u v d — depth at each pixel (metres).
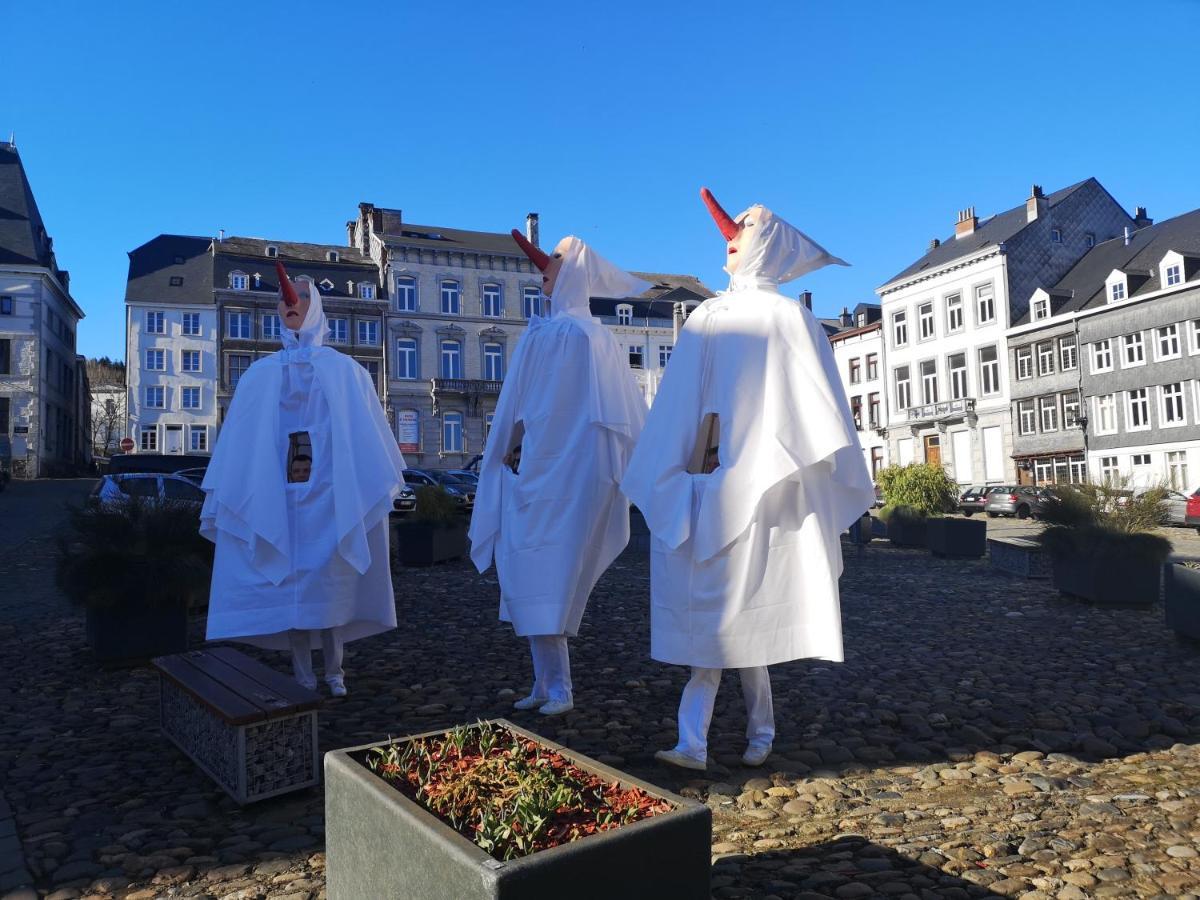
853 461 4.00
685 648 3.90
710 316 4.25
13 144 52.97
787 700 5.25
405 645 7.11
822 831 3.28
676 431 4.13
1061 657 6.38
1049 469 38.72
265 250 52.44
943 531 14.13
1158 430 33.88
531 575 4.89
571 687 5.24
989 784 3.81
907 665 6.20
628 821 2.02
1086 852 3.03
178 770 4.07
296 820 3.46
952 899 2.69
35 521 21.23
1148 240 38.09
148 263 51.38
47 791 3.79
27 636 7.48
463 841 1.87
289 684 3.94
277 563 5.25
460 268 51.75
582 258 5.36
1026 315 40.75
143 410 49.16
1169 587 6.87
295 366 5.57
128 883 2.91
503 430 5.29
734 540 3.87
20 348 47.75
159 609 6.30
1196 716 4.83
